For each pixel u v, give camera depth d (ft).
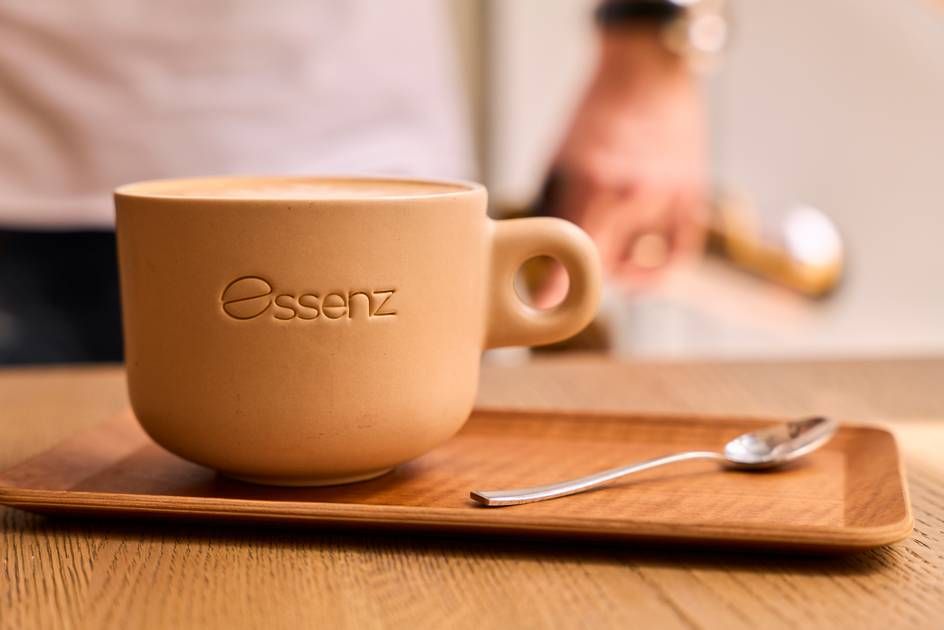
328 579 1.69
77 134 3.15
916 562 1.73
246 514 1.77
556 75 4.96
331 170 3.44
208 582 1.68
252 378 1.81
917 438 2.17
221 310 1.80
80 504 1.79
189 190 1.94
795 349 5.27
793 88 5.01
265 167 3.36
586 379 2.51
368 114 3.52
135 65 3.16
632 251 5.04
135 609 1.63
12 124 3.12
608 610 1.63
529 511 1.80
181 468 1.96
